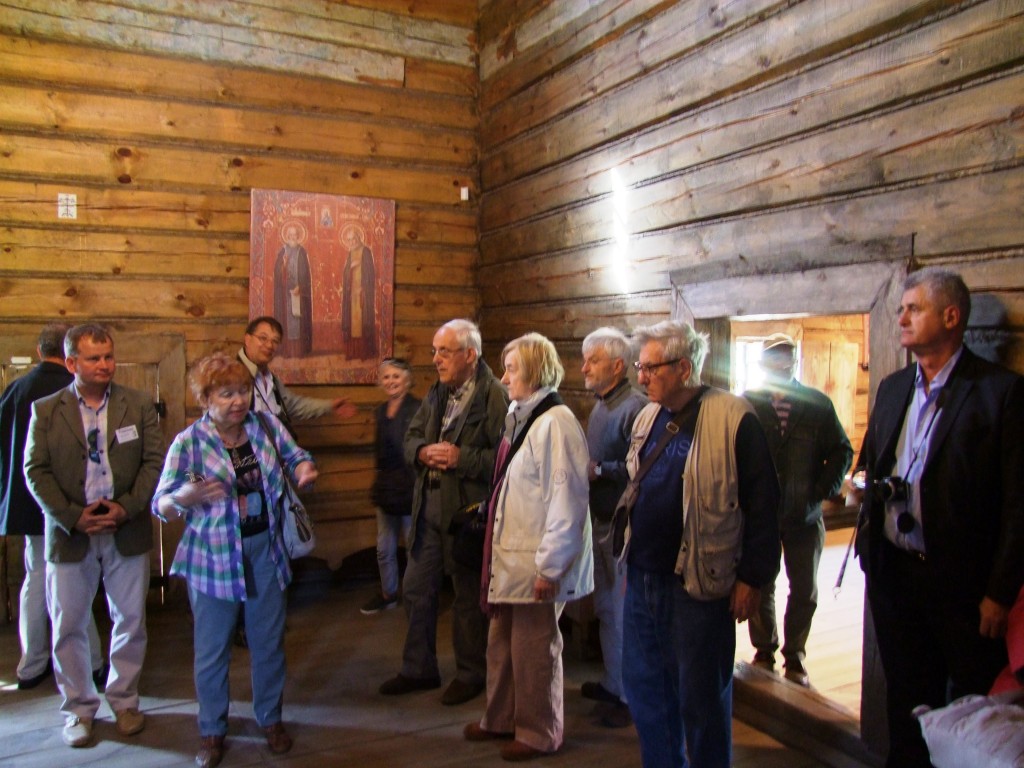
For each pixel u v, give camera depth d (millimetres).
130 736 2920
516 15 4691
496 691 2869
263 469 2701
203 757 2693
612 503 2924
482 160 5168
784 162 2855
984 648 1955
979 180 2211
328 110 4777
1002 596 1843
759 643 3348
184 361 4457
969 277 2250
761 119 2949
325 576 4676
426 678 3301
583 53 4055
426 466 3199
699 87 3244
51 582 2844
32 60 4145
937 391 2061
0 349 4090
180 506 2482
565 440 2543
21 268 4148
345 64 4812
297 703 3195
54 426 2814
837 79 2645
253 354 3945
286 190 4660
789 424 3260
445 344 3061
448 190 5129
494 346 5023
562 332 4277
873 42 2523
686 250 3352
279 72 4652
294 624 4113
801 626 3273
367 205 4875
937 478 1995
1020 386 1917
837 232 2650
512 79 4750
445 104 5090
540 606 2730
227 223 4559
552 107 4324
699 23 3240
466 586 3189
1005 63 2145
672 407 2225
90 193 4266
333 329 4805
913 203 2393
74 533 2820
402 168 5000
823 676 3373
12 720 3057
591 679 3420
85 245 4270
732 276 3078
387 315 4953
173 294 4453
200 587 2600
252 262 4590
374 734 2938
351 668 3553
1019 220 2109
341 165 4820
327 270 4781
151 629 4047
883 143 2492
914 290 2043
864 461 2297
